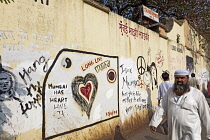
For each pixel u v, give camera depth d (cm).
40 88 298
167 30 800
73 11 364
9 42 262
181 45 968
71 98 350
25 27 281
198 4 938
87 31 396
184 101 288
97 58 419
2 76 253
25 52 279
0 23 254
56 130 320
